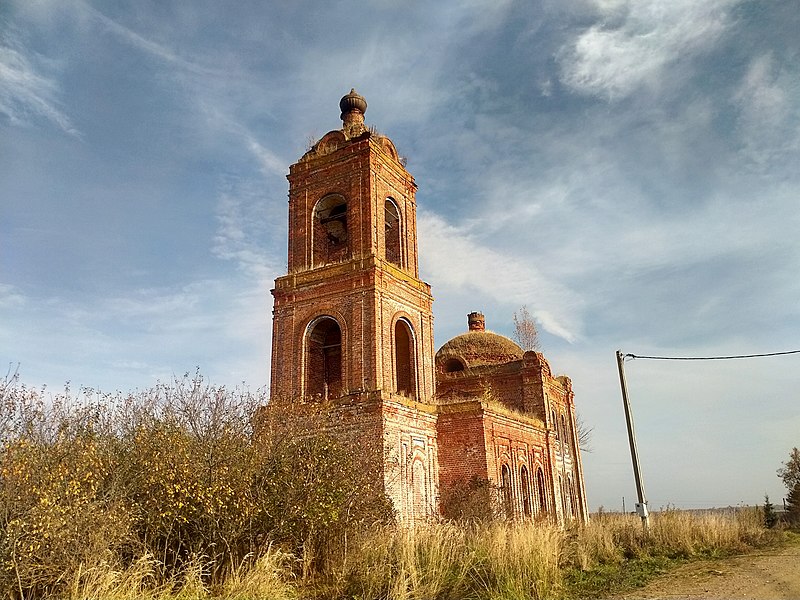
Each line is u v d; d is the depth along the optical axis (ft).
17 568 36.86
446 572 46.83
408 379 93.97
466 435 86.84
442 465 87.10
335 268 89.56
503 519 74.79
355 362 84.33
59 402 48.65
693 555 67.10
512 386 125.59
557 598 45.78
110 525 42.29
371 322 84.74
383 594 44.04
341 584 46.93
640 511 82.69
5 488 38.55
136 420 52.37
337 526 53.21
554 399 132.87
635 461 86.02
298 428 56.29
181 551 47.78
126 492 46.85
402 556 46.78
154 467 47.11
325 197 97.35
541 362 125.90
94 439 48.06
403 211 101.40
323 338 95.35
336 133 100.17
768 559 63.82
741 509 109.70
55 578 39.40
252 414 57.67
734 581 51.52
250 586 43.83
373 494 59.21
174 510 46.55
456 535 54.54
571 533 66.18
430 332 97.96
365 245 89.76
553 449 112.47
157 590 42.86
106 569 40.29
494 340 139.95
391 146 102.01
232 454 50.37
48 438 45.21
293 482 51.65
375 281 86.02
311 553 51.21
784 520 120.26
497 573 46.29
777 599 44.42
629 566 59.62
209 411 54.60
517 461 96.37
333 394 86.89
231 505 48.16
